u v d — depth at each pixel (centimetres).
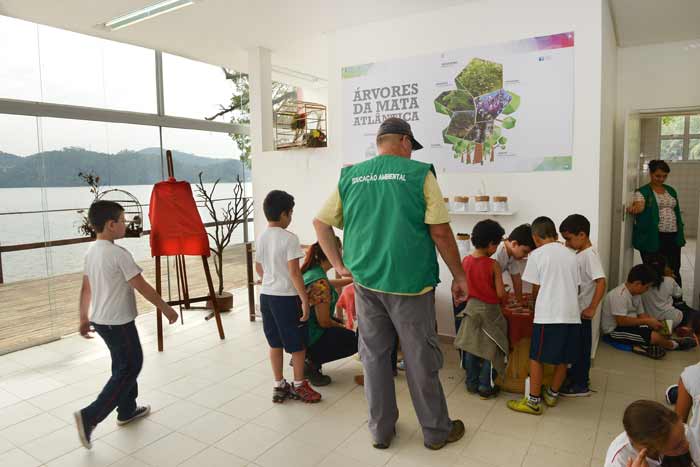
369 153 426
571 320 264
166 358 373
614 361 355
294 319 286
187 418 277
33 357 381
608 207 420
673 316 388
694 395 178
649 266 379
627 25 416
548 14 340
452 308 397
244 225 722
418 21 390
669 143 1001
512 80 357
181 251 396
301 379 295
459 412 280
